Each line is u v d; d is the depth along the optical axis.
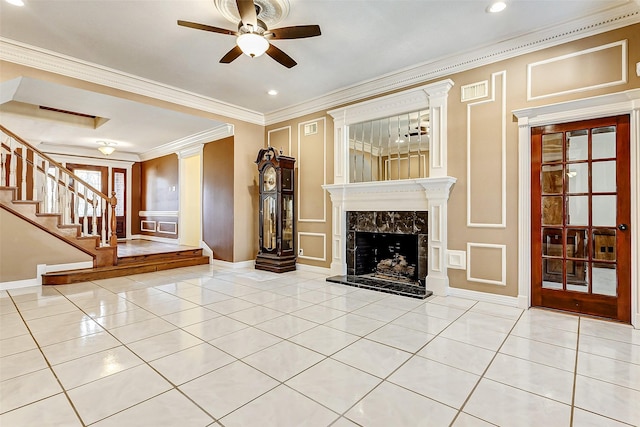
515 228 3.33
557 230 3.20
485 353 2.26
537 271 3.30
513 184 3.35
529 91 3.26
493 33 3.23
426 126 4.04
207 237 6.22
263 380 1.90
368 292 3.93
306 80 4.41
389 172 4.37
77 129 6.02
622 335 2.58
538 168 3.27
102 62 3.89
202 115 5.19
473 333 2.62
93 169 8.21
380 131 4.45
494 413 1.60
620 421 1.54
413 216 4.06
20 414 1.56
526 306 3.27
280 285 4.30
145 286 4.23
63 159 7.68
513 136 3.35
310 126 5.29
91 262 4.79
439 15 2.92
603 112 2.88
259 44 2.64
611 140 2.93
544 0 2.70
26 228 4.18
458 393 1.78
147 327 2.73
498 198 3.43
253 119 5.89
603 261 2.98
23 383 1.84
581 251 3.09
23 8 2.82
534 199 3.29
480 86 3.54
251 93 4.92
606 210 2.96
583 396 1.75
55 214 4.42
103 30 3.18
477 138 3.56
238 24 2.74
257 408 1.63
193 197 7.32
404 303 3.46
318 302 3.50
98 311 3.16
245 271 5.33
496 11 2.86
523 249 3.29
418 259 4.02
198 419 1.54
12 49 3.45
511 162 3.36
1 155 4.03
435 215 3.81
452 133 3.73
